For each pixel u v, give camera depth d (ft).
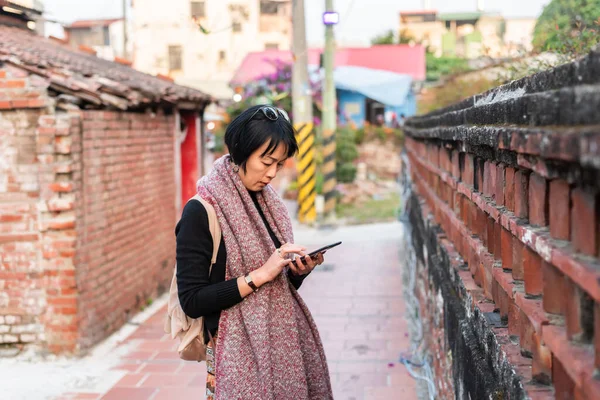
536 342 5.54
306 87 44.52
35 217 17.30
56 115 17.34
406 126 31.68
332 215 45.78
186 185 32.83
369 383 15.80
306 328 8.08
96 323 18.88
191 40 77.10
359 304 23.54
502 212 6.78
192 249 7.52
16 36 24.64
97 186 18.95
